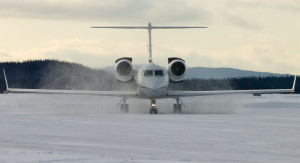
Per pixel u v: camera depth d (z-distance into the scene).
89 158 27.89
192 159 28.17
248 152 31.27
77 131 44.84
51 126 50.34
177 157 28.94
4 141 37.06
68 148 33.03
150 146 34.19
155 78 81.88
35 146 34.09
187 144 35.34
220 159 28.28
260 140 37.75
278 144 35.28
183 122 56.62
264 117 66.44
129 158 28.23
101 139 38.50
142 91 82.62
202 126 50.66
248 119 62.25
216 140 37.81
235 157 29.09
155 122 56.66
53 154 29.48
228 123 54.91
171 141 37.19
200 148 33.16
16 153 29.81
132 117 66.88
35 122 56.09
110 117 66.94
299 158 28.77
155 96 83.00
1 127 49.09
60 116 69.19
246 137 39.88
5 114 75.75
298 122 56.56
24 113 81.62
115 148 33.12
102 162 26.36
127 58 94.12
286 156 29.55
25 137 39.78
